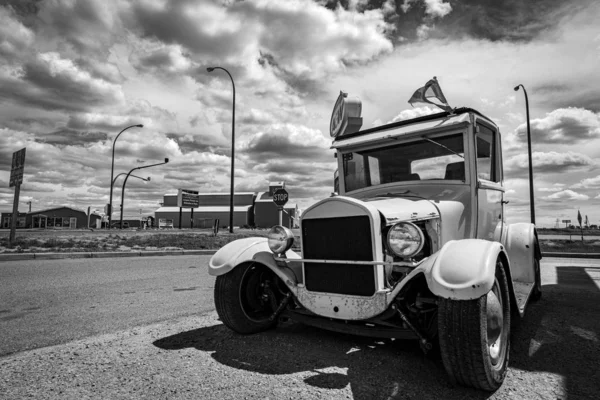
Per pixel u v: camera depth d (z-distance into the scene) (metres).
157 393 2.31
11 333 3.64
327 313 2.98
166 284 6.55
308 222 3.17
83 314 4.40
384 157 4.12
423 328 2.79
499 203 4.35
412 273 2.58
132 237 17.77
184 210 64.44
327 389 2.37
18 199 13.70
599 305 4.80
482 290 2.21
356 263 2.80
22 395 2.29
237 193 66.81
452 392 2.35
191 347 3.17
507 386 2.45
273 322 3.64
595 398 2.26
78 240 15.34
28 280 6.91
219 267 3.39
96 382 2.47
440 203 3.37
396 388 2.39
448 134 3.69
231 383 2.45
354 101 4.40
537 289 4.71
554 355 3.01
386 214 2.92
